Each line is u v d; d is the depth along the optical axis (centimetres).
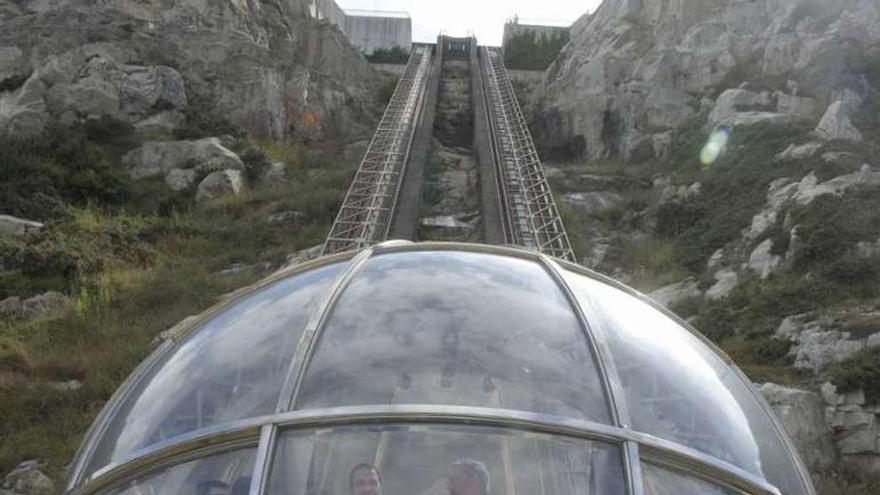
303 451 403
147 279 2494
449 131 4569
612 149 4344
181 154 3597
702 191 3105
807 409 1538
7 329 2091
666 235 3009
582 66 4938
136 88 3928
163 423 455
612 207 3350
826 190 2444
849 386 1573
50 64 3878
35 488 1390
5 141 3416
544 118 4869
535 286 531
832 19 3722
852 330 1742
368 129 4841
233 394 447
